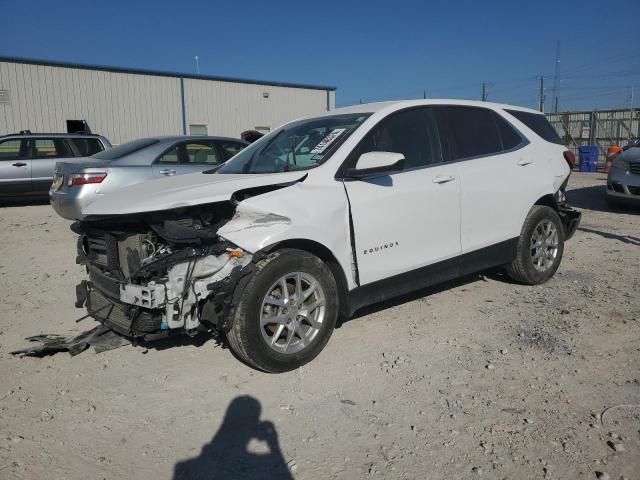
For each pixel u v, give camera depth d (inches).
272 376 148.5
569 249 287.3
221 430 124.2
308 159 168.6
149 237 147.3
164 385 145.5
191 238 141.0
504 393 135.9
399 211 168.4
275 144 190.4
